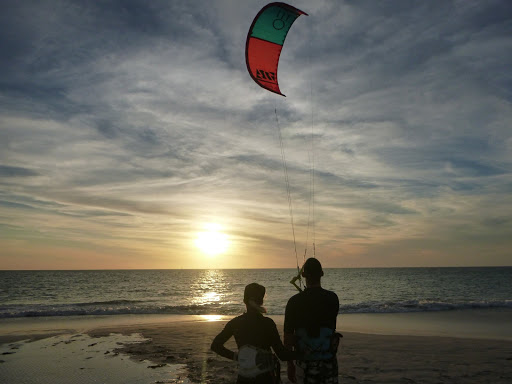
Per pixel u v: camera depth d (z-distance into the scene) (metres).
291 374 3.44
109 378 6.60
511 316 17.80
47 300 39.09
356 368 7.23
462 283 75.25
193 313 20.22
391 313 19.36
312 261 3.45
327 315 3.30
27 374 6.93
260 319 3.25
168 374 6.79
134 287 65.38
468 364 7.57
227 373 6.82
